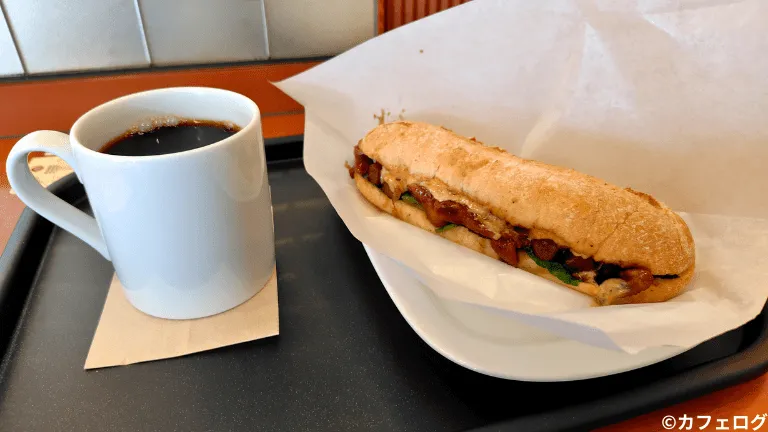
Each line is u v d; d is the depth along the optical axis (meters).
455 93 0.31
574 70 0.27
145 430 0.16
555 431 0.16
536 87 0.29
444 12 0.29
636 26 0.25
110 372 0.18
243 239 0.19
